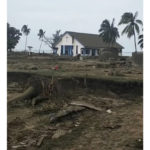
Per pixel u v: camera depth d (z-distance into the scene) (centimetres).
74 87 1296
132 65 2819
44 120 895
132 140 693
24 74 1509
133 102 1127
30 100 1114
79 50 5938
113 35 5812
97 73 1688
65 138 738
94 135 750
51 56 4688
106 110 979
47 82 1168
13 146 695
